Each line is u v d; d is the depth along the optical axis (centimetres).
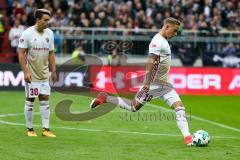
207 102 5350
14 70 5897
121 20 6675
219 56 6569
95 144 2933
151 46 2916
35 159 2480
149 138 3206
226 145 2980
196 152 2719
